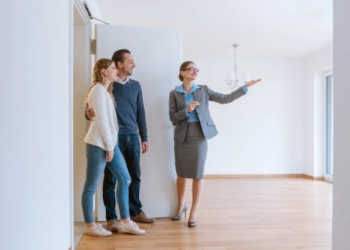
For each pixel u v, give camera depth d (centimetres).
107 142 203
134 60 270
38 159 112
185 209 279
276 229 243
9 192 88
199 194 253
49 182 125
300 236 226
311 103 555
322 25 395
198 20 379
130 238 218
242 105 574
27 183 102
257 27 405
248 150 572
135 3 328
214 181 520
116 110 242
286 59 581
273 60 579
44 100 119
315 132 545
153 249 197
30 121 104
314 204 336
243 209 310
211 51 530
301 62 581
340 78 137
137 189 257
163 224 255
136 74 270
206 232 234
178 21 384
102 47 264
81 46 258
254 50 521
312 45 488
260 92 576
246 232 234
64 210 148
